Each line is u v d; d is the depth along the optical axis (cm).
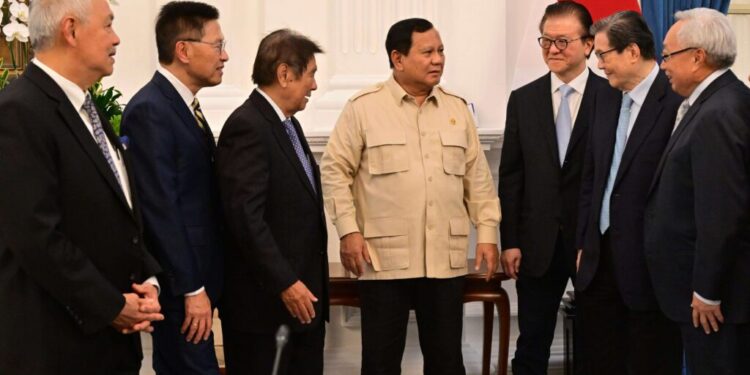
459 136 366
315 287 324
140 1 463
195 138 305
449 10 467
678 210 317
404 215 357
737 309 303
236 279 318
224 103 461
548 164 385
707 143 301
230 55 464
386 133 360
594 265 363
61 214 242
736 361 308
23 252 232
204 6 311
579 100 386
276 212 316
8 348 238
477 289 391
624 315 367
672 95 349
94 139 251
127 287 255
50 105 241
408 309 366
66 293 236
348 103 369
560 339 471
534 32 472
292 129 331
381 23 460
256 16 469
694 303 306
